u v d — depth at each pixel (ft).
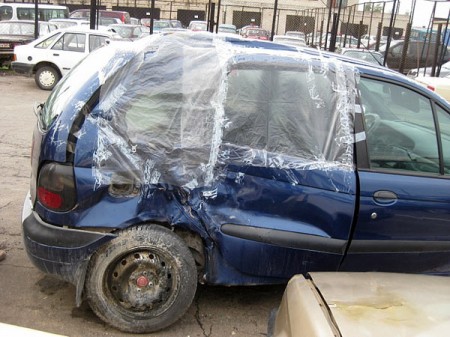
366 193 10.42
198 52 10.43
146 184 9.68
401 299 7.43
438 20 51.03
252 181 10.03
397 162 10.87
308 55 10.91
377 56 52.08
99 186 9.50
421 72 49.57
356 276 8.34
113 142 9.55
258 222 10.14
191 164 9.85
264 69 10.45
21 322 10.27
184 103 9.98
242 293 12.10
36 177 10.00
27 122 30.27
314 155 10.32
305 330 6.77
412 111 11.38
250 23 114.83
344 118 10.55
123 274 9.89
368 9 93.97
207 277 10.48
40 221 9.86
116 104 9.72
